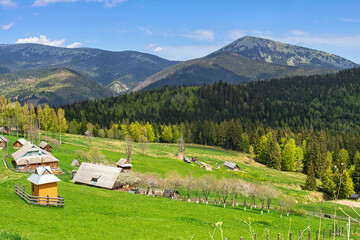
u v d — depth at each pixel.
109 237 31.56
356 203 98.75
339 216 71.88
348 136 194.62
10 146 110.12
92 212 41.88
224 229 42.84
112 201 52.00
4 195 40.22
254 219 54.41
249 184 72.19
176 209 53.44
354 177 125.44
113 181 75.25
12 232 25.48
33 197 40.59
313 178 120.06
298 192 109.19
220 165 144.12
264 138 173.00
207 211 55.22
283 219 58.97
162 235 35.34
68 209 40.97
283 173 147.88
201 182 76.44
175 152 164.50
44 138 135.25
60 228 31.89
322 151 166.50
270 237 41.34
